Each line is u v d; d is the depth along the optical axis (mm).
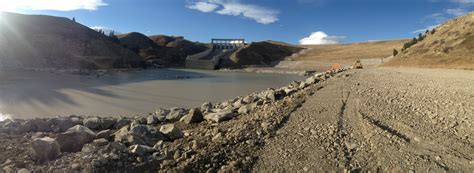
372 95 19812
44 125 14242
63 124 14789
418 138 9922
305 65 178500
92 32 163625
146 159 8312
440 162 7992
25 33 128750
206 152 8906
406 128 11195
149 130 11141
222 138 10367
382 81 31781
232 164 8148
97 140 9367
